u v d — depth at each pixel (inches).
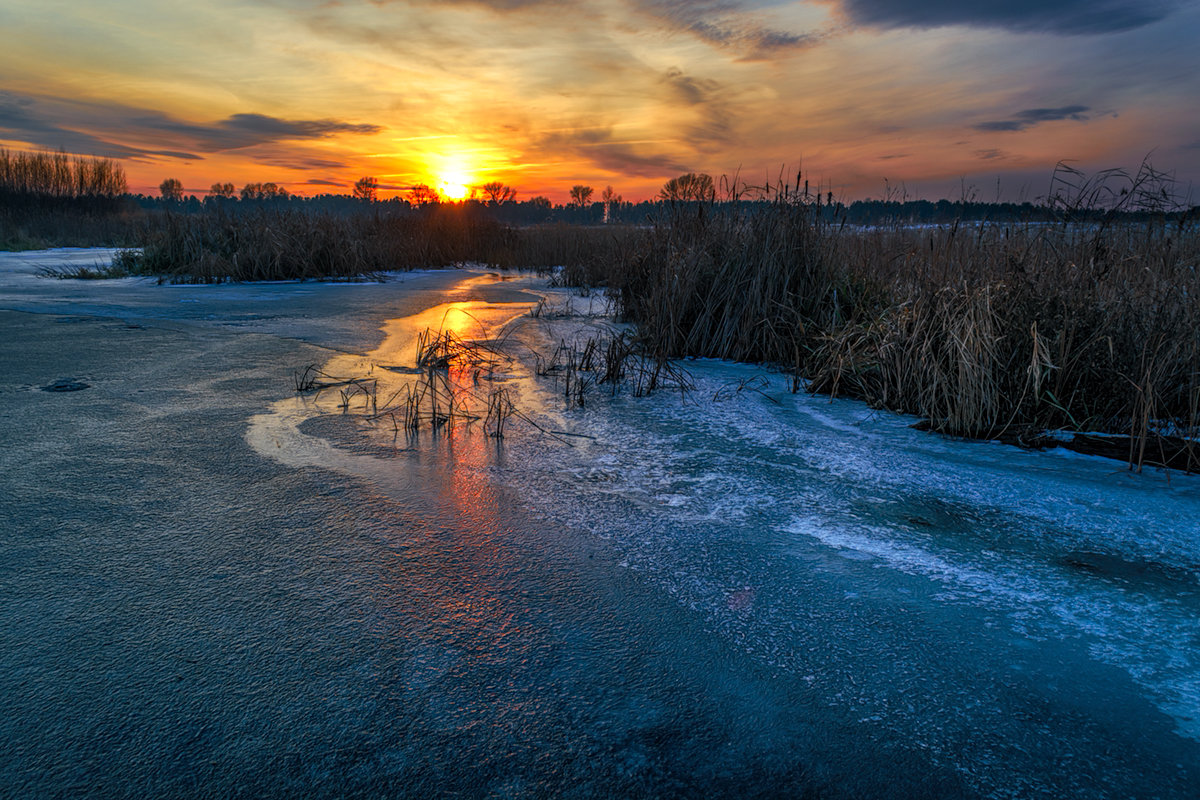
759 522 105.4
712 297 253.3
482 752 57.5
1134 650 74.3
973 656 72.5
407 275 591.5
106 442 134.6
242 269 504.7
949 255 218.4
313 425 149.8
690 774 55.7
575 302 399.5
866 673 69.2
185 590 81.7
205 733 58.9
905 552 96.3
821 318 233.3
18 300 366.0
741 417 167.2
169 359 215.6
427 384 191.2
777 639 74.8
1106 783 55.6
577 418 162.9
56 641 71.2
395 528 100.0
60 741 57.4
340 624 75.6
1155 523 107.3
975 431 155.3
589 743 58.8
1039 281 182.2
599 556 93.2
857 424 163.0
